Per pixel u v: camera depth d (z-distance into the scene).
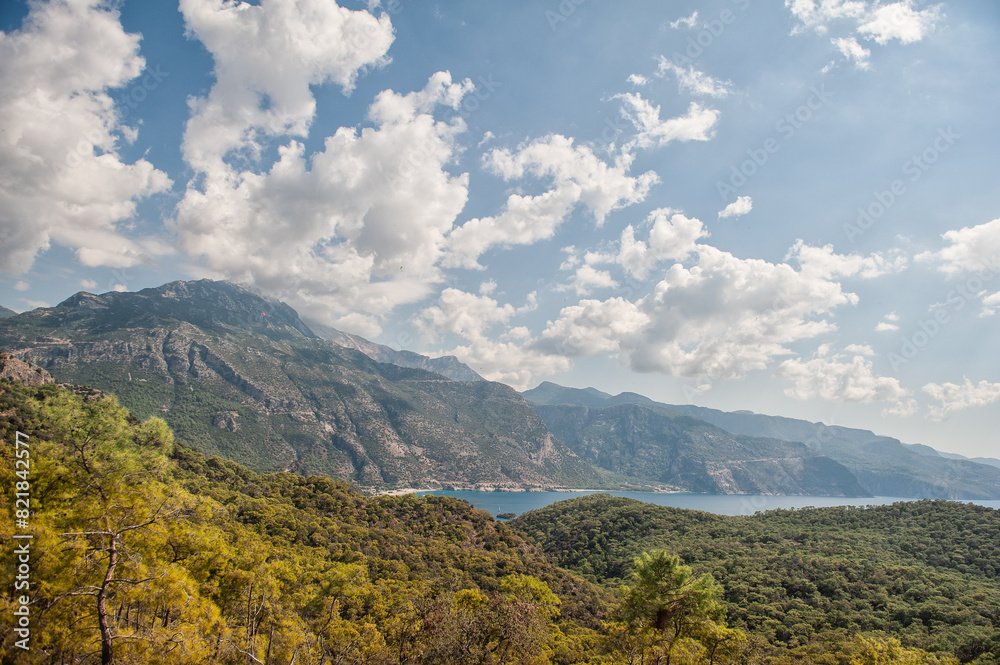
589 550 131.12
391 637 39.78
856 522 129.38
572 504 173.12
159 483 23.02
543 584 42.59
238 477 105.50
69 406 21.03
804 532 123.56
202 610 22.98
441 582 67.88
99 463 20.83
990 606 72.75
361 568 49.88
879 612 75.75
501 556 96.62
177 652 19.62
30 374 83.94
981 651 58.88
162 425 23.12
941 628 67.88
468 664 28.48
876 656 53.06
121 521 20.44
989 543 102.56
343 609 46.31
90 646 18.95
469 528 114.50
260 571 32.91
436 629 31.73
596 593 87.50
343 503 107.88
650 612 27.69
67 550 19.00
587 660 44.94
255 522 78.25
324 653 34.94
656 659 27.70
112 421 21.22
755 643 57.88
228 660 25.27
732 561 103.56
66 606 19.09
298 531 79.88
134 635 18.59
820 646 62.78
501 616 30.25
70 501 20.70
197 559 28.17
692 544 120.75
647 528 138.88
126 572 20.08
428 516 114.25
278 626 32.44
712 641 27.44
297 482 115.50
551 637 46.62
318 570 50.25
